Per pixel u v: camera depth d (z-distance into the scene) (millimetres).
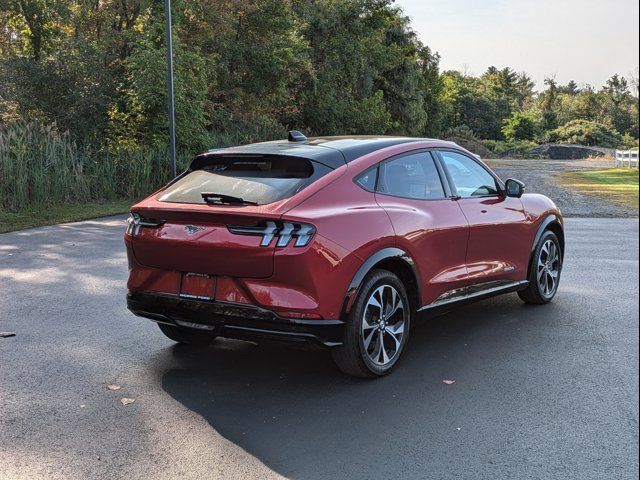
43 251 10102
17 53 28984
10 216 14648
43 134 17500
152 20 22844
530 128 99625
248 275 4117
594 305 6590
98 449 3461
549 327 5801
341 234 4199
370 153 4793
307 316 4059
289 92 36281
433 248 4957
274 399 4176
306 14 39969
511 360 4902
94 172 18547
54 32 28297
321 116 39188
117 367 4797
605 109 114562
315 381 4512
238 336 4266
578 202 18547
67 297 7043
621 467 3229
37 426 3756
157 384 4449
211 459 3348
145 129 22531
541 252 6512
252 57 30203
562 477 3133
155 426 3758
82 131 22469
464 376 4570
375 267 4578
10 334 5586
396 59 48062
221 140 24656
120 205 17484
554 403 4059
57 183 16906
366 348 4441
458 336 5562
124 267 8773
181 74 22266
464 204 5406
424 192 5109
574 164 50719
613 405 4020
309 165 4445
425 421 3807
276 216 4020
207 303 4250
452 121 108250
